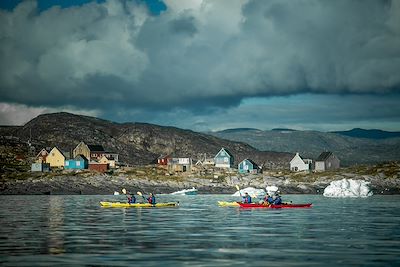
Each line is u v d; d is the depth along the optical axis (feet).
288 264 121.70
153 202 342.85
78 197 483.92
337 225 211.61
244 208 323.78
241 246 149.69
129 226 206.18
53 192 551.18
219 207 334.03
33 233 180.24
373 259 128.26
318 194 572.10
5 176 600.39
